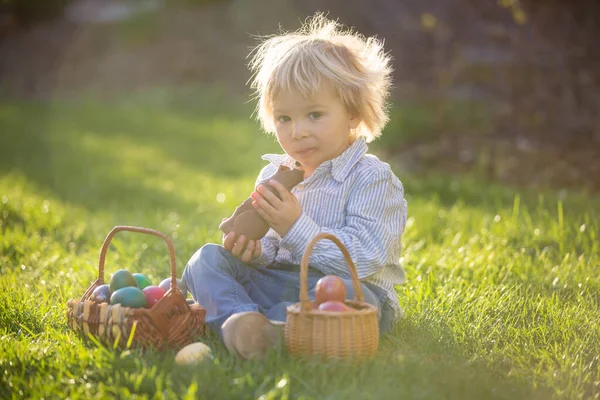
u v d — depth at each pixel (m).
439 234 5.01
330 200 2.92
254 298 2.90
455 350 2.71
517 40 9.43
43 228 5.50
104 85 17.42
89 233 5.41
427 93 11.81
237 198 6.96
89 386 2.27
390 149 9.32
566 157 8.02
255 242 2.79
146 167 9.73
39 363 2.52
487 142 8.78
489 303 3.26
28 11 20.30
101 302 2.73
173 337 2.60
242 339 2.46
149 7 20.41
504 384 2.40
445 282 3.67
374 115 3.04
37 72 18.61
